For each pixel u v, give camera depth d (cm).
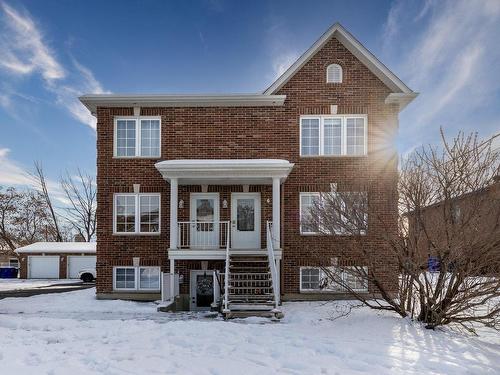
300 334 903
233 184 1608
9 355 727
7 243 4525
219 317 1225
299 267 1541
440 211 938
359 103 1597
